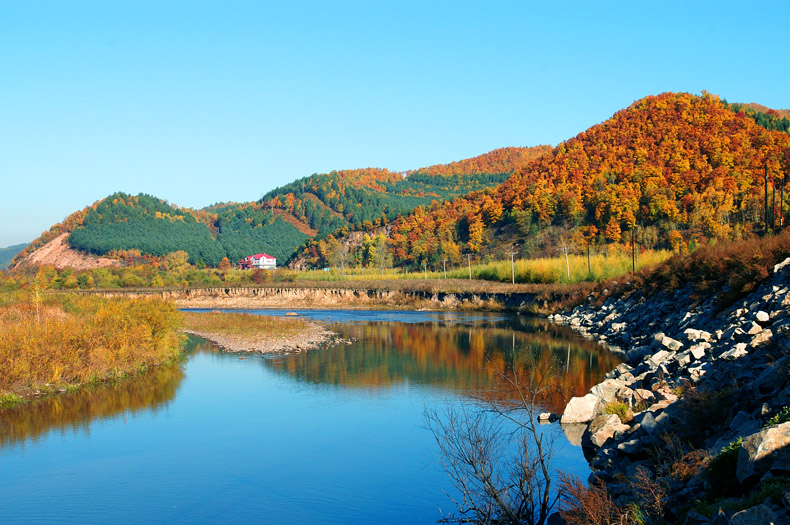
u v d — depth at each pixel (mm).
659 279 52688
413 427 22953
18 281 132625
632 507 11844
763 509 8695
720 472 11664
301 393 29641
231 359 41031
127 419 25234
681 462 13227
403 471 18297
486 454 14281
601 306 60969
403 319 73750
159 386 31844
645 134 175125
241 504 16141
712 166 146375
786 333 19266
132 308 42156
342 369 36156
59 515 15656
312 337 53219
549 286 85438
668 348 27094
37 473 18859
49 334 33688
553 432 20469
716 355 21812
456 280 117750
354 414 25297
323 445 21141
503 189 195000
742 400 15141
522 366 34438
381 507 15664
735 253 41281
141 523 15016
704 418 15406
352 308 98938
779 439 10477
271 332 56875
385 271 178875
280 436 22359
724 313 31094
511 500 13344
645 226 136375
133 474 18594
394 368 36031
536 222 161500
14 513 15828
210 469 18938
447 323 66688
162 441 22047
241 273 187875
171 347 41406
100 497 16719
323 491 16859
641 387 23391
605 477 15141
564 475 14094
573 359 36500
